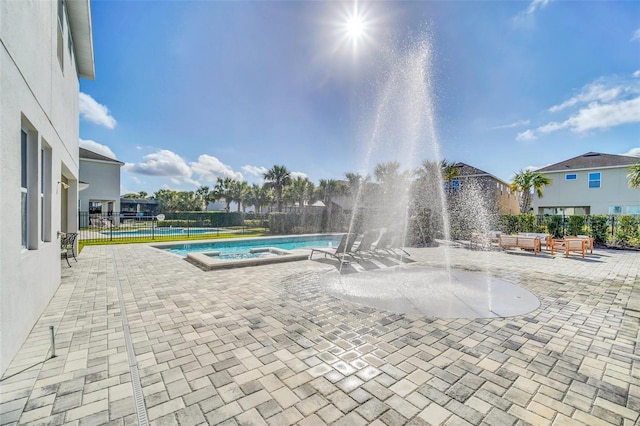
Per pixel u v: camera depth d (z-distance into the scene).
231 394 2.43
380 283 6.23
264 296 5.24
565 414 2.20
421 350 3.23
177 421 2.11
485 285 6.14
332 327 3.86
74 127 8.45
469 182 22.64
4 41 2.79
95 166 27.50
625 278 6.91
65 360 2.98
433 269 7.86
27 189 4.02
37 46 3.94
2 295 2.73
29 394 2.42
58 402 2.31
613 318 4.25
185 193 52.91
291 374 2.74
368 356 3.09
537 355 3.13
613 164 20.94
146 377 2.68
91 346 3.30
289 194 33.16
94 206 28.33
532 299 5.18
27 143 4.00
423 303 4.89
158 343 3.38
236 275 6.94
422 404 2.31
